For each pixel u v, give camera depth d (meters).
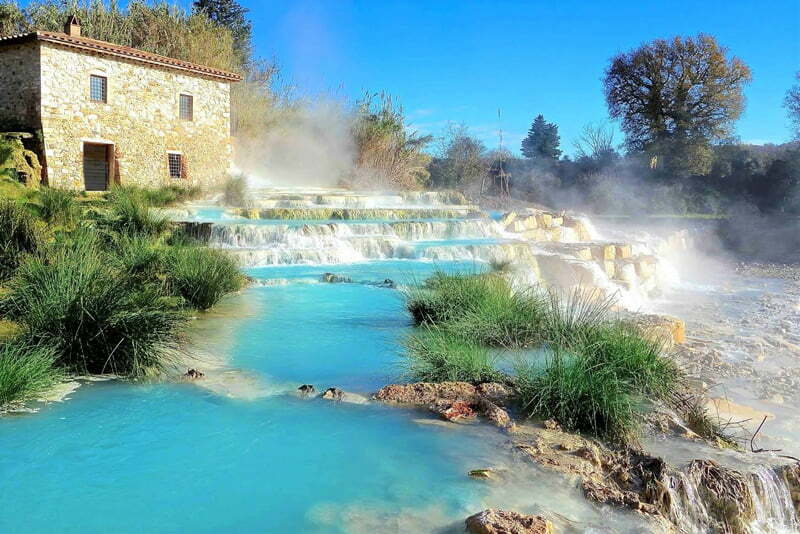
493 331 8.52
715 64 43.62
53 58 21.69
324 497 4.60
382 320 10.21
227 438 5.61
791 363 10.43
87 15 35.56
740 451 5.96
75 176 22.59
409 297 10.64
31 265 8.74
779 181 41.69
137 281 9.85
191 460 5.17
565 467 5.10
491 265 14.09
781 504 5.39
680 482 5.05
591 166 45.56
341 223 17.50
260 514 4.36
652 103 45.28
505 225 20.92
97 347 7.26
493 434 5.76
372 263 15.59
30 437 5.54
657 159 45.59
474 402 6.45
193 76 27.25
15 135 20.80
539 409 6.22
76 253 9.39
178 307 9.80
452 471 5.02
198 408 6.30
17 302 8.02
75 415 6.05
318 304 11.28
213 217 18.56
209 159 28.30
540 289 12.21
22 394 6.33
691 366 9.73
